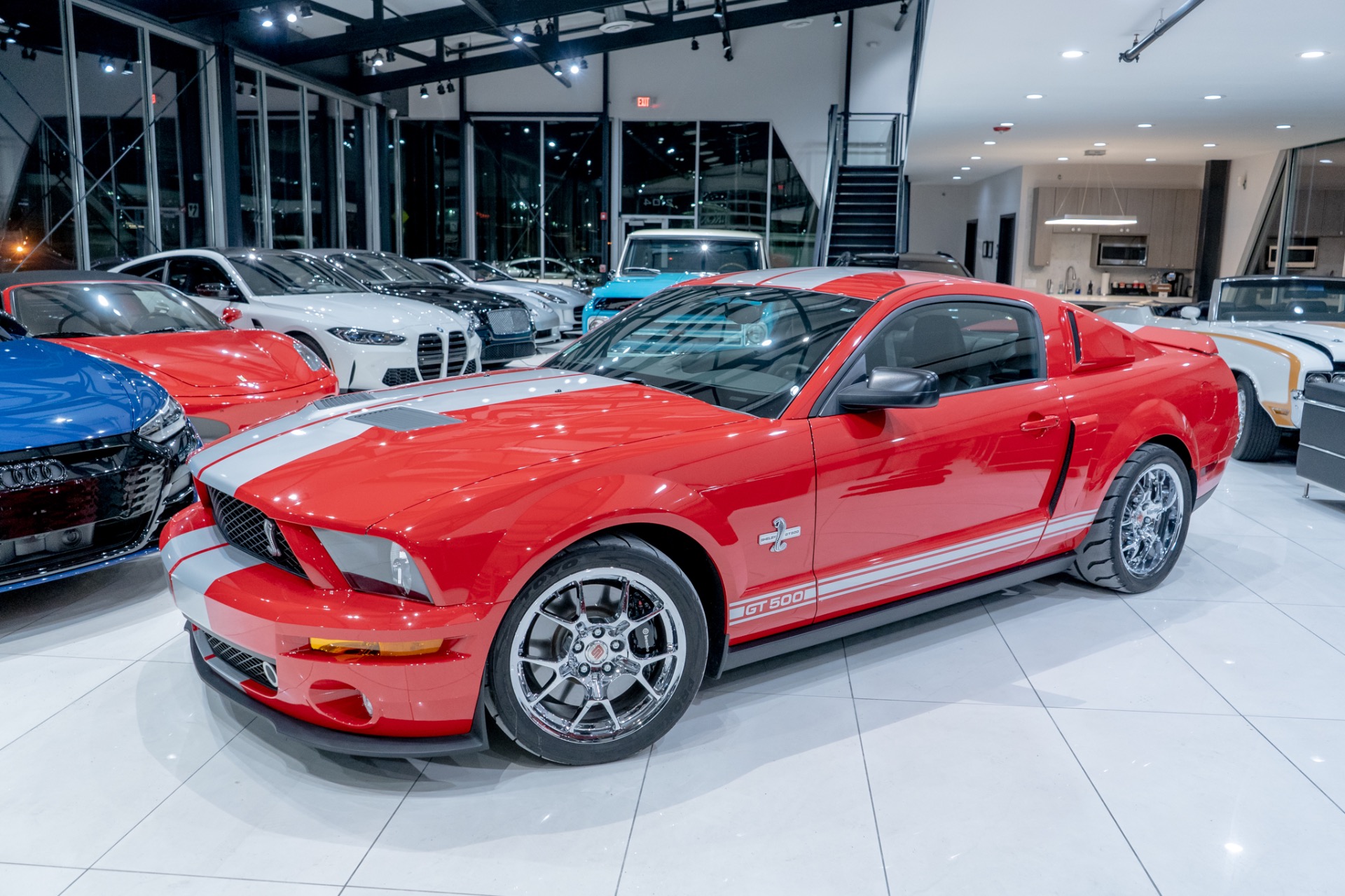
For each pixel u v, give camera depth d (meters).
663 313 3.06
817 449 2.32
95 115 9.83
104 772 2.12
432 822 1.94
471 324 7.19
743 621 2.30
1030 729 2.37
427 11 13.61
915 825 1.95
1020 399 2.79
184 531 2.30
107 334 4.74
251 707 2.06
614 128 17.69
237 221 11.70
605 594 2.11
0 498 2.67
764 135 17.55
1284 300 6.55
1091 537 3.16
